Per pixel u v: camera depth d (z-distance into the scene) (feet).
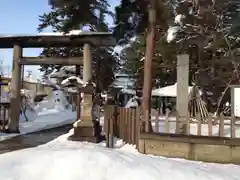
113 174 18.60
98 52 102.37
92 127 45.14
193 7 72.49
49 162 19.02
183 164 26.07
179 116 35.88
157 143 34.71
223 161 31.99
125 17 43.83
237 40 77.00
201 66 82.33
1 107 63.16
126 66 116.06
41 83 134.10
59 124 77.61
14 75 55.88
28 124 71.97
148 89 39.91
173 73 99.50
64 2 53.67
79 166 18.48
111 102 85.66
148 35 41.11
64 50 106.73
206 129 46.57
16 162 19.62
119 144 42.22
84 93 46.14
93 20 64.39
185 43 78.84
